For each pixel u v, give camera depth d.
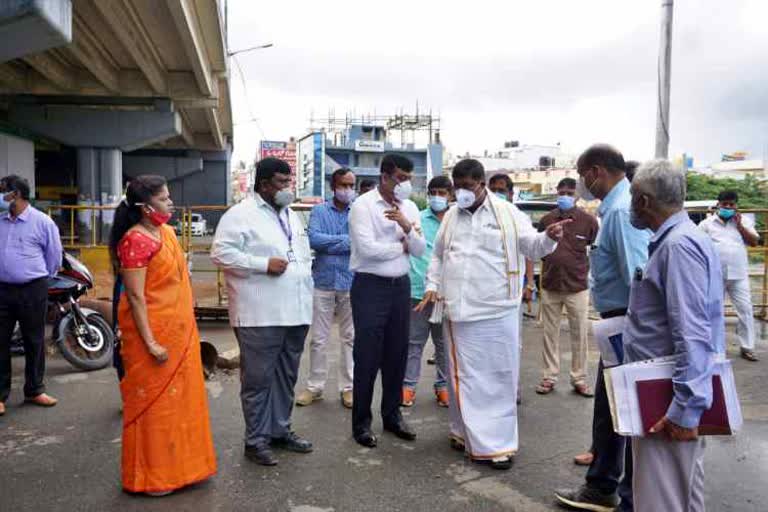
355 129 62.88
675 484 2.52
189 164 38.22
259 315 4.03
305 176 61.47
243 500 3.60
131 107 21.92
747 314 7.13
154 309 3.57
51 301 6.26
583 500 3.51
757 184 28.22
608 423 3.41
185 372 3.69
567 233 5.57
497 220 4.09
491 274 4.08
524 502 3.61
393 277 4.38
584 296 5.63
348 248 5.30
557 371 5.77
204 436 3.79
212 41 16.77
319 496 3.66
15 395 5.54
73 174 30.09
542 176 47.00
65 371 6.35
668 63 11.34
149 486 3.61
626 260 3.29
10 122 20.61
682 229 2.50
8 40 6.57
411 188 4.36
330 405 5.36
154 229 3.67
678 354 2.39
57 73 17.56
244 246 4.07
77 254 14.79
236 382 5.95
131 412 3.61
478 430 4.07
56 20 6.46
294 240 4.24
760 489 3.81
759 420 5.02
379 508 3.52
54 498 3.60
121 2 12.52
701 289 2.38
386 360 4.55
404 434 4.57
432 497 3.66
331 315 5.39
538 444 4.51
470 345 4.14
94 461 4.12
